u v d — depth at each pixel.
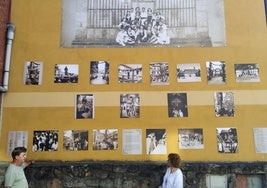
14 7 8.83
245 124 8.18
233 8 8.80
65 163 7.98
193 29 8.70
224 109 8.26
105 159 8.04
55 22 8.77
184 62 8.52
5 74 8.38
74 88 8.41
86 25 8.77
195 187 7.79
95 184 7.84
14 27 8.70
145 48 8.62
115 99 8.34
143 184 7.84
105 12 8.84
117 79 8.45
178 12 8.81
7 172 6.15
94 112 8.27
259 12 8.77
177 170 6.41
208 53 8.56
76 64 8.54
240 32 8.66
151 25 8.76
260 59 8.52
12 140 8.12
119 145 8.10
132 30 8.73
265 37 8.63
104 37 8.71
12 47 8.62
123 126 8.20
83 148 8.09
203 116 8.23
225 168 7.88
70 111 8.29
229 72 8.45
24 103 8.32
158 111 8.27
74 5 8.87
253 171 7.86
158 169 7.89
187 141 8.10
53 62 8.55
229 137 8.11
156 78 8.45
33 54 8.59
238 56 8.54
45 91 8.39
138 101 8.32
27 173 7.89
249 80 8.41
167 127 8.18
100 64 8.54
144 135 8.14
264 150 8.05
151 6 8.81
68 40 8.68
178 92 8.36
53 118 8.25
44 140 8.13
